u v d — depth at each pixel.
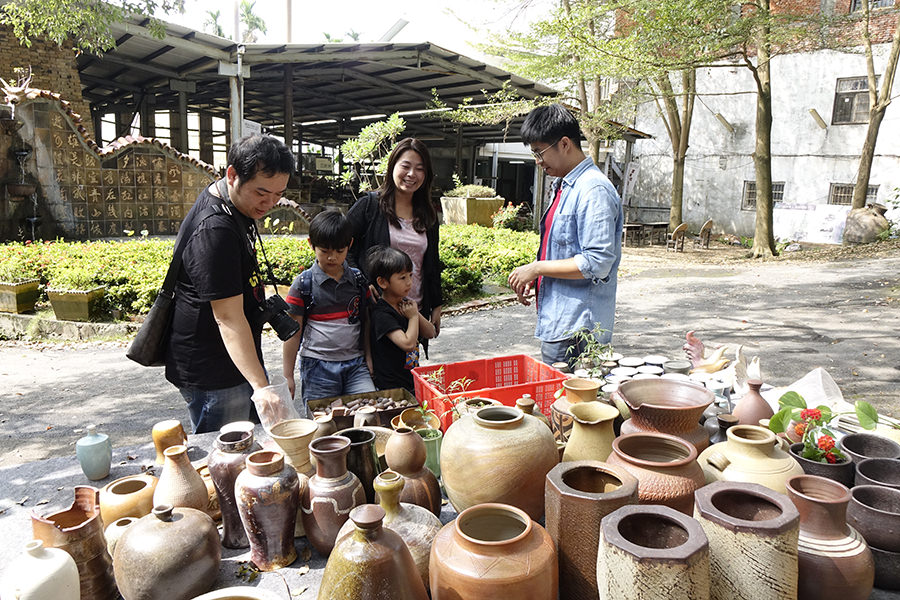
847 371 5.36
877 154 16.45
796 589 1.13
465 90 15.60
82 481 2.02
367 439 1.62
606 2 11.80
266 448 1.65
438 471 1.85
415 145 2.90
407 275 2.71
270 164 1.89
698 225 20.28
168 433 1.89
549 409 2.08
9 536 1.70
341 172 18.19
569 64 12.69
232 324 1.98
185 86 15.14
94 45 8.55
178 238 2.07
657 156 21.19
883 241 14.31
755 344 6.33
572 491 1.24
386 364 2.79
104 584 1.38
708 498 1.20
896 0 15.26
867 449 1.70
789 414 1.70
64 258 7.70
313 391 2.79
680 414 1.53
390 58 12.18
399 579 1.13
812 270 11.11
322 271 2.72
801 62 17.48
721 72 19.05
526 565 1.12
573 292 2.62
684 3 10.56
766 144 13.82
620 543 1.04
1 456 3.93
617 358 2.58
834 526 1.25
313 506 1.45
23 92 9.53
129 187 10.80
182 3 8.77
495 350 6.30
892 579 1.34
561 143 2.56
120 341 6.54
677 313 7.93
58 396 5.00
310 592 1.39
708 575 1.03
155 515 1.37
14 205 9.56
